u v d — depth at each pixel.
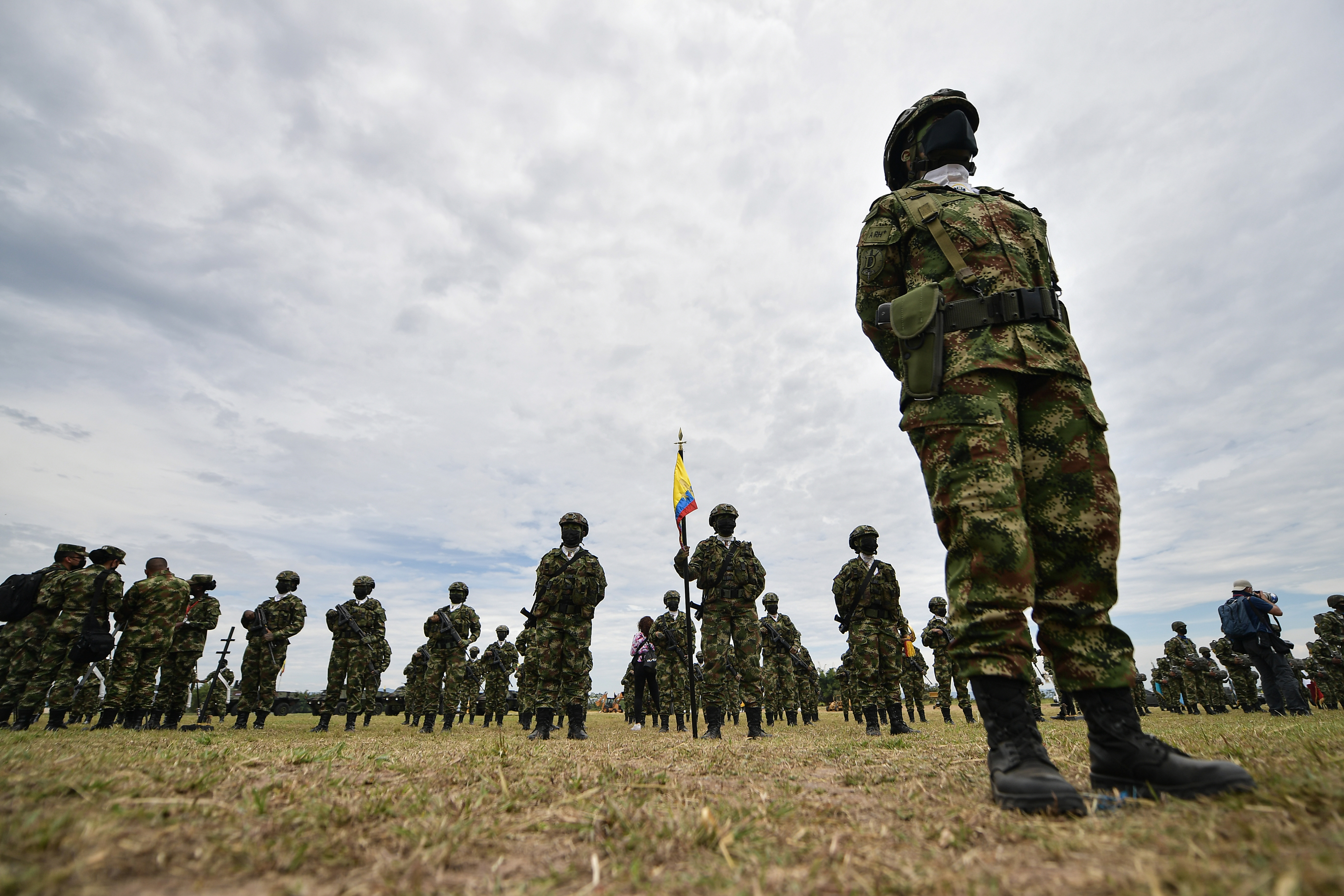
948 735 6.06
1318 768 1.65
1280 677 8.76
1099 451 2.07
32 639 7.67
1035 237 2.33
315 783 1.99
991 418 1.99
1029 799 1.58
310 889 1.09
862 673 7.48
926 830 1.47
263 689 9.70
